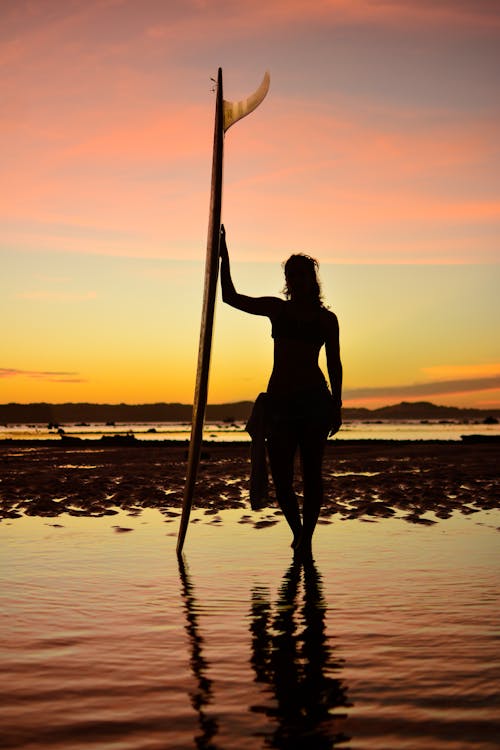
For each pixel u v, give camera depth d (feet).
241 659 8.54
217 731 6.46
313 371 16.79
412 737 6.29
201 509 24.58
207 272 16.92
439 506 24.59
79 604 11.43
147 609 11.08
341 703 7.08
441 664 8.24
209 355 16.85
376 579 13.28
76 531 19.58
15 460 54.19
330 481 33.42
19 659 8.55
